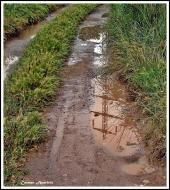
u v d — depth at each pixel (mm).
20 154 3379
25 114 4051
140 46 4730
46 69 5227
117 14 5941
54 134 3791
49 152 3480
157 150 3258
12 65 5523
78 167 3244
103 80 5129
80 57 6188
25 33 7297
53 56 5656
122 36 5168
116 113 4188
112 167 3217
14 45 6492
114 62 5371
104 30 7652
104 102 4496
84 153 3445
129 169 3174
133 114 4070
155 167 3150
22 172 3186
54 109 4352
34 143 3592
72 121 4059
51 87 4727
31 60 5445
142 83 4246
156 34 4629
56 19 8086
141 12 5141
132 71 4754
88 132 3812
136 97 4289
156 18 4801
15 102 4289
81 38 7449
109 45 6336
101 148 3512
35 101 4363
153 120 3568
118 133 3758
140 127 3779
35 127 3676
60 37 6684
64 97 4668
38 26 7930
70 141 3654
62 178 3113
